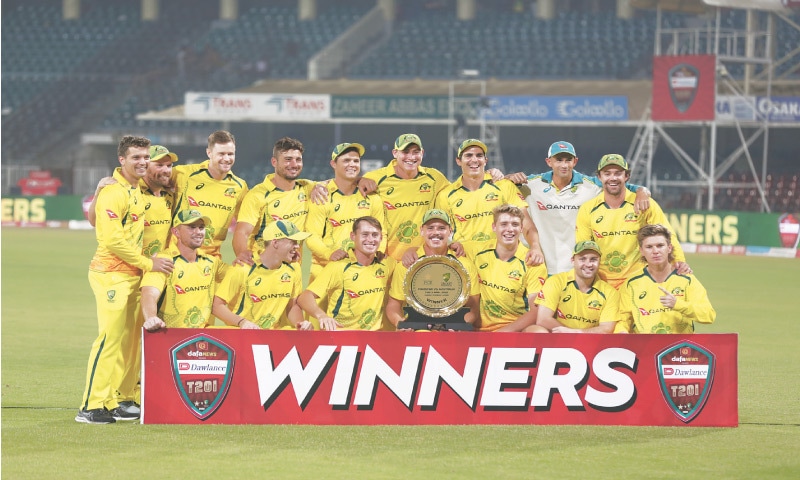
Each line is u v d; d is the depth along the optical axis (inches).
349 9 2233.0
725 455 306.0
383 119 1610.5
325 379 339.3
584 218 390.9
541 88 1660.9
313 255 386.6
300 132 1884.8
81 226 1622.8
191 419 338.6
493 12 2139.5
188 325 352.2
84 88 2042.3
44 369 457.1
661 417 343.0
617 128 1749.5
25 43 2188.7
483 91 1582.2
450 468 288.4
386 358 339.6
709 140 1690.5
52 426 338.6
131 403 355.3
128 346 354.9
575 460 298.2
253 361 338.3
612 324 359.3
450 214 390.3
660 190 1675.7
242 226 382.6
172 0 2287.2
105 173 1823.3
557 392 342.0
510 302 373.1
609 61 1930.4
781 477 282.5
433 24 2102.6
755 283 896.3
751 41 1451.8
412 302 351.6
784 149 1670.8
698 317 350.6
